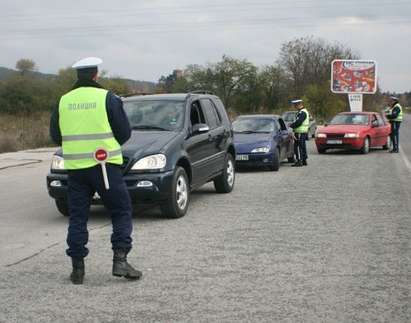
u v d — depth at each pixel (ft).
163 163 31.53
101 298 19.07
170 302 18.54
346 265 22.68
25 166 66.28
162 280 20.95
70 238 20.57
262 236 27.99
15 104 233.14
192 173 35.14
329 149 88.38
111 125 20.54
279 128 62.54
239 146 57.52
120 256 20.92
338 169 59.82
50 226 31.55
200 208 36.37
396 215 33.42
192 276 21.39
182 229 29.86
